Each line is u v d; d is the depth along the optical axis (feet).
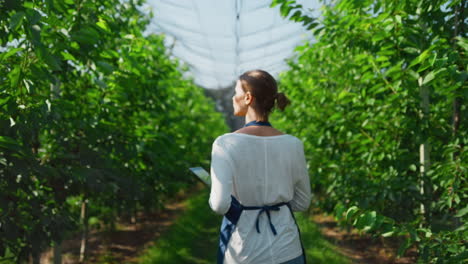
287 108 18.40
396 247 13.91
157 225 19.79
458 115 8.17
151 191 13.62
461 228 5.87
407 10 8.27
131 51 10.09
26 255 7.66
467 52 6.79
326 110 14.70
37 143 9.09
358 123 11.07
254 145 4.48
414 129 9.05
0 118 6.31
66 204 10.78
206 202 25.68
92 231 18.20
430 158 10.48
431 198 9.27
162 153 14.60
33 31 5.74
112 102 10.53
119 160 11.94
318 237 15.17
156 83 13.92
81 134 9.70
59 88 9.54
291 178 4.72
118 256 14.46
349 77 11.66
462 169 7.28
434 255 5.95
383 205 10.06
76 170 8.36
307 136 15.58
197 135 28.81
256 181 4.43
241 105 4.84
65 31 7.28
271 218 4.44
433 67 6.78
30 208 7.52
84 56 7.93
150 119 15.64
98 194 10.68
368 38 9.11
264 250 4.30
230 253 4.35
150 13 17.48
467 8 7.28
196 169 5.11
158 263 13.06
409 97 9.04
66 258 14.14
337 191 12.59
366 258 13.07
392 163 10.12
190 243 15.78
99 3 9.80
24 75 6.23
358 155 11.98
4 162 6.37
